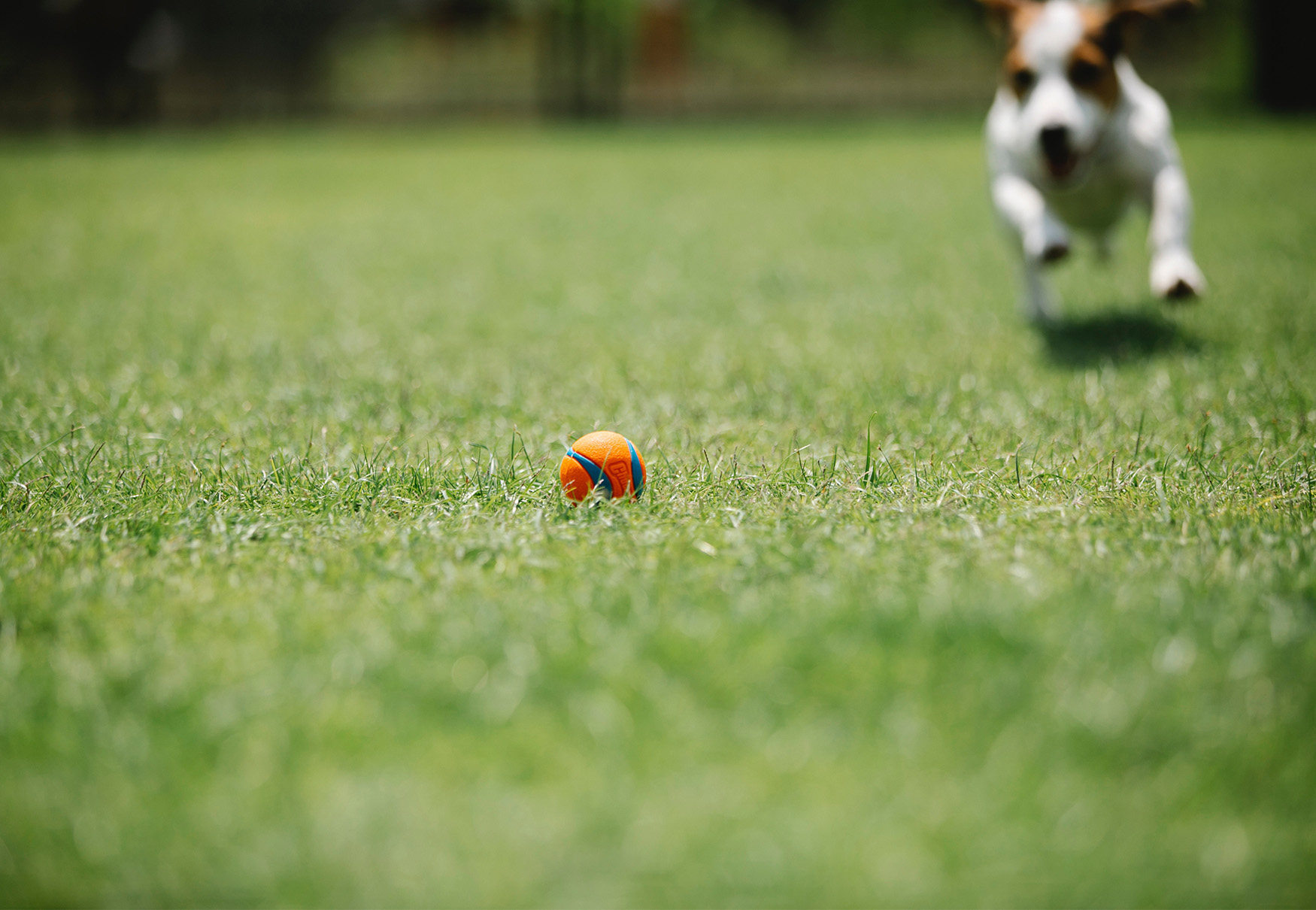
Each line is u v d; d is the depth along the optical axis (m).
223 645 3.20
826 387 6.42
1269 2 32.28
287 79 42.88
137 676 2.99
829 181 20.14
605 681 2.90
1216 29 43.53
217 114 41.25
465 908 2.22
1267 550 3.73
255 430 5.60
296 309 9.42
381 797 2.48
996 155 7.48
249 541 4.09
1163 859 2.29
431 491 4.54
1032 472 4.69
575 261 12.01
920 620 3.14
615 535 3.98
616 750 2.63
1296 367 6.46
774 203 17.16
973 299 9.16
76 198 18.53
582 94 41.06
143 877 2.29
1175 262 6.76
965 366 6.84
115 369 7.17
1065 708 2.71
